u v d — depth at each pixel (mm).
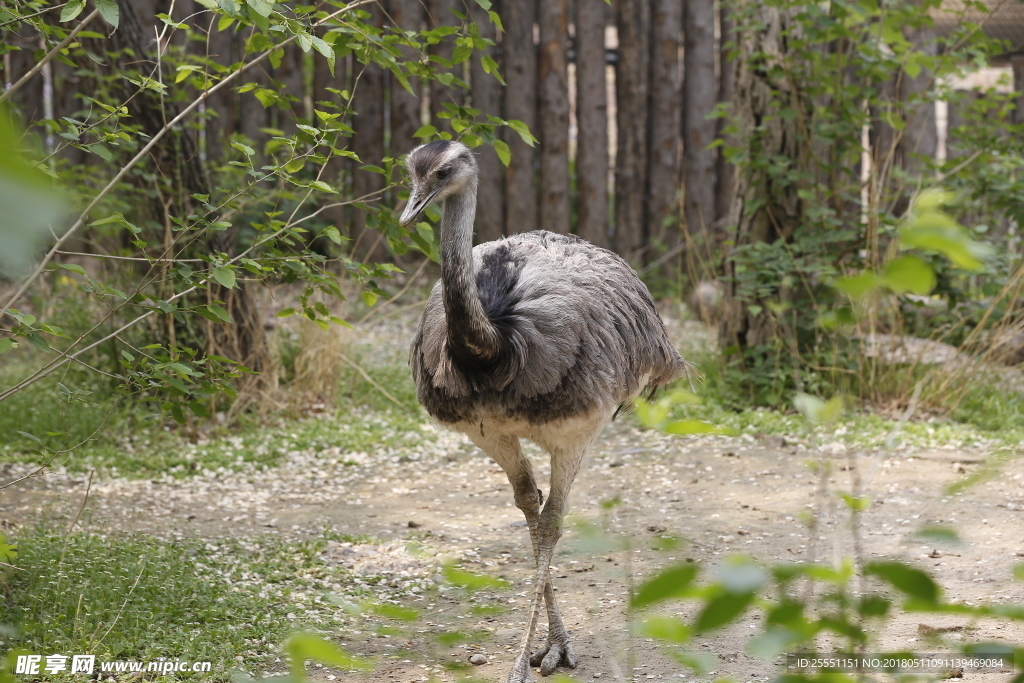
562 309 5230
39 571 5723
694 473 8594
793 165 10531
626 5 15836
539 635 5652
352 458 9195
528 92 15781
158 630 5273
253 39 5824
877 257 10055
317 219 14844
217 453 9031
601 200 16203
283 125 15797
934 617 5539
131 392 5684
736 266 10602
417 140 16016
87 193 9922
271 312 13273
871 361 10336
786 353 10422
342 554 6879
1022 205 10523
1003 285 10422
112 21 4898
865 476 8172
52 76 14258
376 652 5344
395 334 13422
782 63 10367
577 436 5324
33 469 8219
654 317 6164
